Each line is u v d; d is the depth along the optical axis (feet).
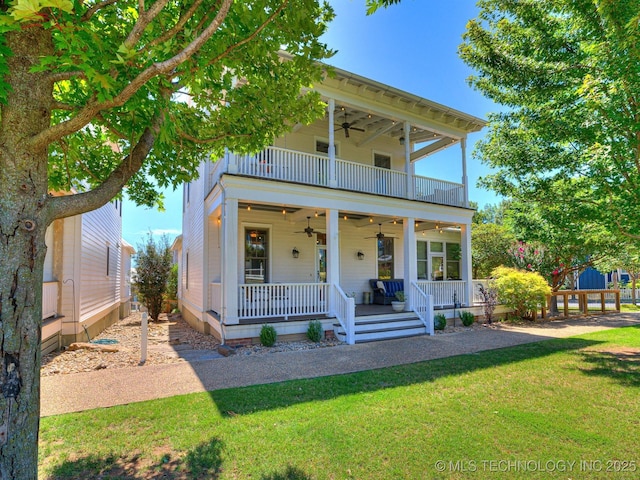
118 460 9.62
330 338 27.53
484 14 23.11
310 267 36.65
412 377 16.98
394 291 39.63
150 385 16.10
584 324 36.29
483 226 57.98
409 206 33.81
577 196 22.67
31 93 6.79
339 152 38.14
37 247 6.64
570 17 19.66
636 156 18.49
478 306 37.86
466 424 11.66
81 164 13.10
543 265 44.52
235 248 25.14
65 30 6.21
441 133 36.73
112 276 44.01
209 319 31.68
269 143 15.07
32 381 6.42
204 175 35.63
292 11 10.72
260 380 16.87
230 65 12.10
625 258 41.96
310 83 13.85
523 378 16.72
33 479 6.35
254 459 9.60
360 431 11.17
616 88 16.93
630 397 14.11
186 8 9.79
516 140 25.08
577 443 10.43
